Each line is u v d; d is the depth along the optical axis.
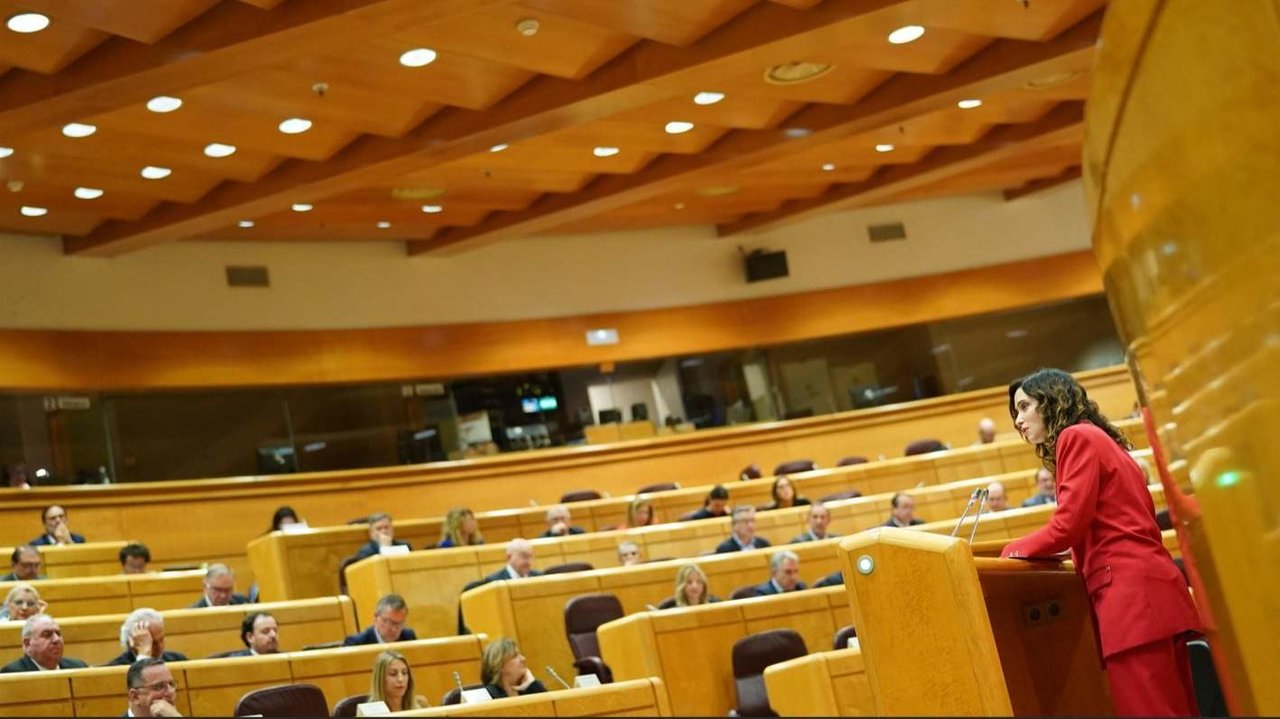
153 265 12.52
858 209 16.44
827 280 16.14
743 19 9.02
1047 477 9.73
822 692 5.78
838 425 15.44
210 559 11.80
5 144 9.08
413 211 12.74
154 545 11.48
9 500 10.61
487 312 14.55
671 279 15.59
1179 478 2.56
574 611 7.57
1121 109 2.32
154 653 6.12
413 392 14.03
